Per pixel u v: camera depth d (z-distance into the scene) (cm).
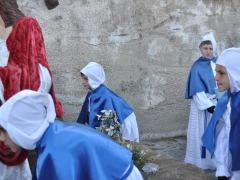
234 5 741
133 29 666
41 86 299
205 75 600
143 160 370
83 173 210
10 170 266
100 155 216
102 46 648
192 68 613
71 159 208
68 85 630
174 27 698
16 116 207
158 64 693
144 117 694
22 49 300
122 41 661
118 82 667
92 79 518
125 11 657
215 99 593
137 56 676
